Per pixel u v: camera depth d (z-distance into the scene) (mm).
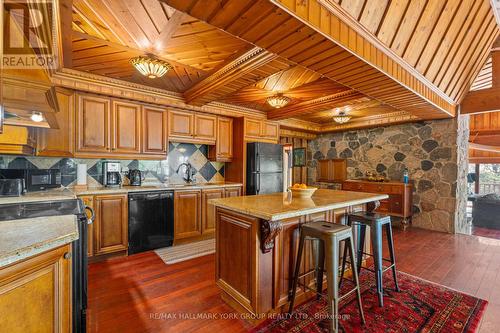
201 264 2920
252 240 1830
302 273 2107
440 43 2680
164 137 3703
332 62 2043
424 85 3070
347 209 2545
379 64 2197
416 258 3160
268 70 2531
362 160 5793
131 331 1746
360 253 2582
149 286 2393
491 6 2736
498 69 3842
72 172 3254
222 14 1428
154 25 1886
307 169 7070
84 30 1933
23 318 938
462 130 4586
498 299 2176
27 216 1802
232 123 4617
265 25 1539
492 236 4379
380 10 1930
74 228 1206
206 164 4547
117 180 3475
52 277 1083
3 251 853
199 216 3789
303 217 2115
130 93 3238
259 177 4336
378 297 2090
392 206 4727
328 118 5453
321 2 1597
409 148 4973
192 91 3439
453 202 4355
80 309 1541
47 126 2461
